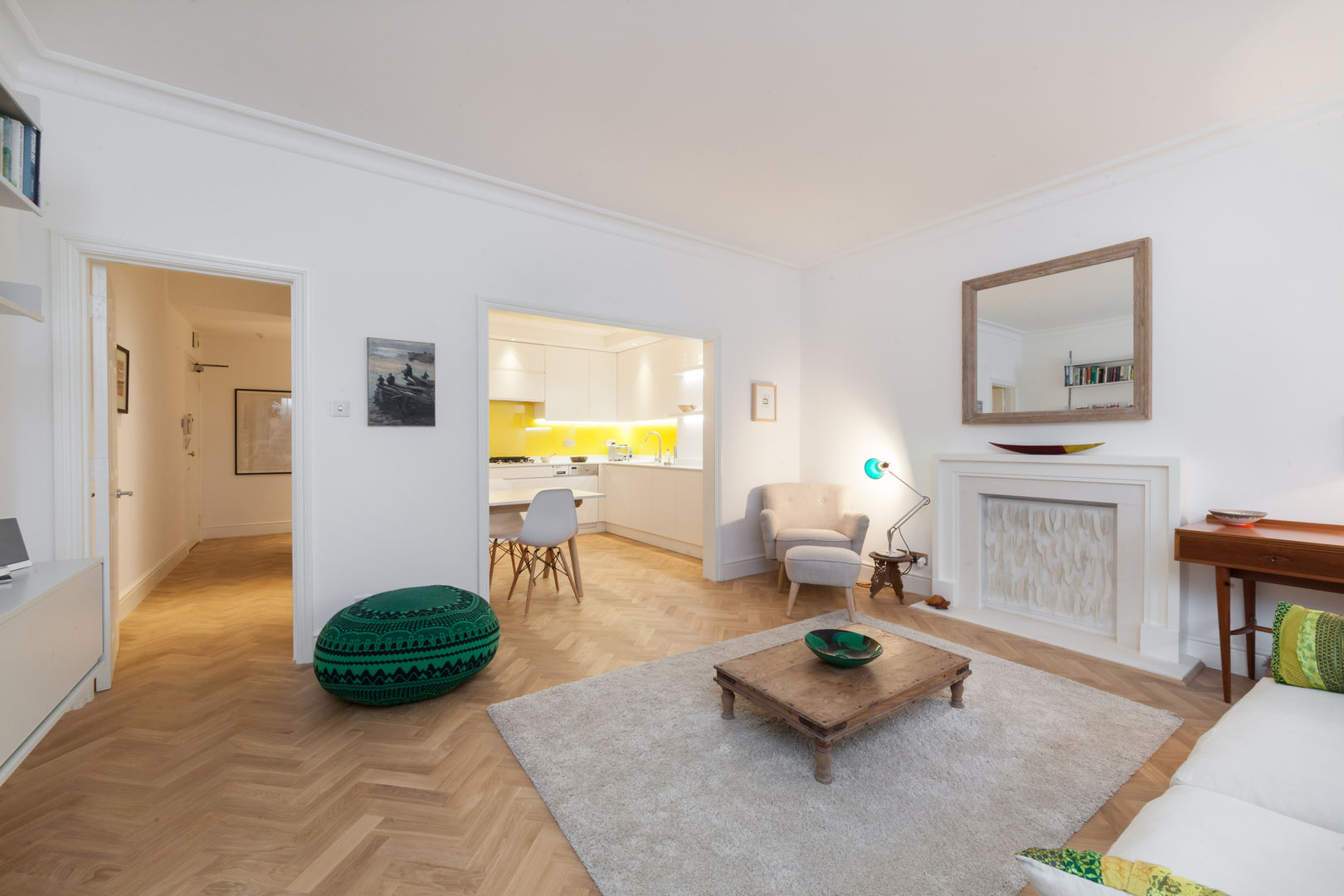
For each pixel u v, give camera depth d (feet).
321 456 9.34
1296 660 5.40
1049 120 8.67
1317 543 7.00
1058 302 10.81
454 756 6.58
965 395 12.23
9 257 7.17
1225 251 8.98
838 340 15.20
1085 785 5.97
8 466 7.22
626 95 8.06
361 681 7.39
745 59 7.30
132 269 12.28
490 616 8.75
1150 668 8.91
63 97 7.54
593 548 19.24
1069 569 10.84
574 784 6.01
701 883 4.67
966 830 5.31
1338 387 8.05
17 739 4.09
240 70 7.51
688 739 6.91
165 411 15.03
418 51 7.13
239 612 11.75
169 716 7.41
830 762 6.02
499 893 4.61
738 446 15.07
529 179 10.69
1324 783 3.80
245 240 8.70
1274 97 8.05
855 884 4.65
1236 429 8.90
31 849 4.97
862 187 10.95
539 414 22.80
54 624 4.69
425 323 10.28
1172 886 1.99
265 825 5.35
